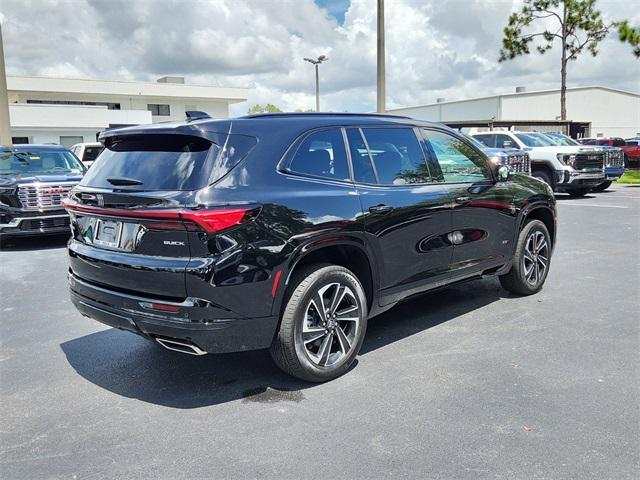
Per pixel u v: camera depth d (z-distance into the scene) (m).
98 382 4.01
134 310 3.55
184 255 3.33
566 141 17.20
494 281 6.61
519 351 4.34
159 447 3.10
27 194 9.30
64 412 3.55
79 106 42.31
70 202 4.04
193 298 3.30
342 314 3.96
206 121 3.62
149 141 3.78
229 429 3.27
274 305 3.54
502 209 5.33
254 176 3.54
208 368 4.22
